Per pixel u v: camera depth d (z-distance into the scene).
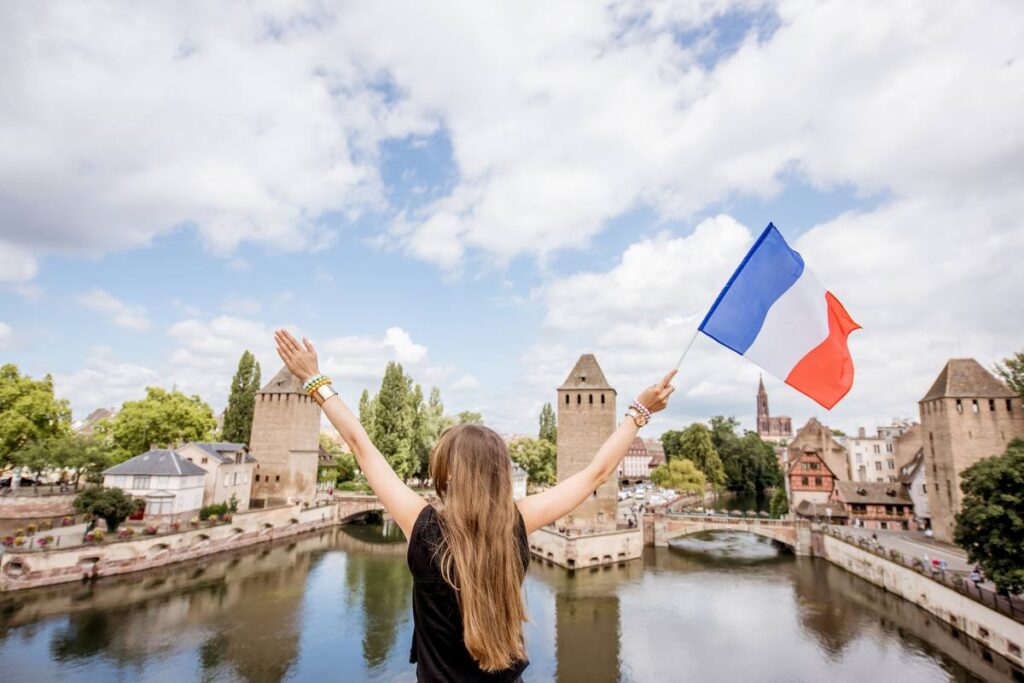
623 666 37.94
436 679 2.53
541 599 51.88
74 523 61.38
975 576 44.25
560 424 75.31
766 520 73.56
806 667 37.50
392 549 72.25
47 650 35.84
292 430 87.75
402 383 103.06
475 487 2.68
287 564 62.09
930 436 67.38
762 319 7.61
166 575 53.62
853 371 7.72
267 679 34.19
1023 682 33.47
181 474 63.41
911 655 38.59
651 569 63.88
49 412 70.19
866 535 71.12
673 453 150.25
